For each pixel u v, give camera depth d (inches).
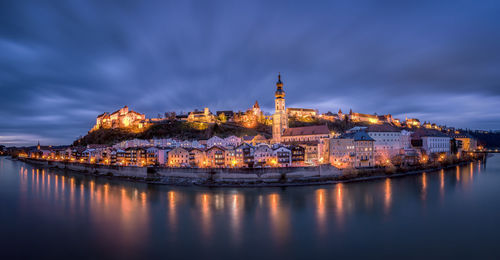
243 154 5457.7
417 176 5487.2
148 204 3567.9
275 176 4840.1
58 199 3890.3
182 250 2277.3
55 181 5536.4
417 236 2534.5
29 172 7180.1
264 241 2431.1
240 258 2139.5
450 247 2316.7
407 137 7519.7
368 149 6048.2
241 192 4180.6
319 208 3321.9
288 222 2874.0
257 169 4832.7
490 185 4566.9
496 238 2476.6
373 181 4965.6
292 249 2284.7
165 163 6397.6
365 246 2336.4
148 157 6338.6
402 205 3437.5
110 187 4744.1
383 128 7037.4
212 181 4852.4
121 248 2321.6
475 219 2955.2
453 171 6117.1
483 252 2224.4
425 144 7362.2
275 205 3454.7
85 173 6712.6
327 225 2790.4
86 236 2566.4
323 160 5959.6
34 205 3575.3
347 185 4623.5
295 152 5679.1
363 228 2714.1
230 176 4884.4
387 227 2738.7
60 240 2490.2
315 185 4638.3
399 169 5777.6
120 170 5954.7
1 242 2459.4
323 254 2199.8
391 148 6983.3
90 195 4124.0
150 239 2487.7
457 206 3398.1
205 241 2438.5
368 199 3715.6
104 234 2608.3
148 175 5462.6
